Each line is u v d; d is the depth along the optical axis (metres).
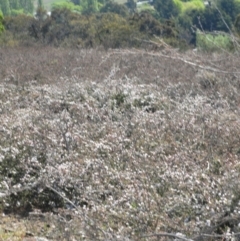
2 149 9.29
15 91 17.02
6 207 8.57
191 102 12.52
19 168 9.06
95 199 7.54
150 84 15.90
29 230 7.66
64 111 11.91
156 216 6.71
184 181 7.62
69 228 6.62
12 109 13.80
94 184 8.07
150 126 10.71
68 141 9.71
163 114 11.77
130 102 13.43
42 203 8.51
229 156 8.73
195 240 6.29
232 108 11.23
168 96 14.48
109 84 15.18
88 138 10.05
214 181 7.43
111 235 6.30
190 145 9.35
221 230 6.49
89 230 6.46
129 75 18.88
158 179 7.94
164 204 7.05
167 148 9.39
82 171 8.38
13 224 7.98
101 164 8.53
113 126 10.73
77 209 7.07
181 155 8.65
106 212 6.92
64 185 8.34
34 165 8.91
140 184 7.64
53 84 17.48
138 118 11.21
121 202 7.25
